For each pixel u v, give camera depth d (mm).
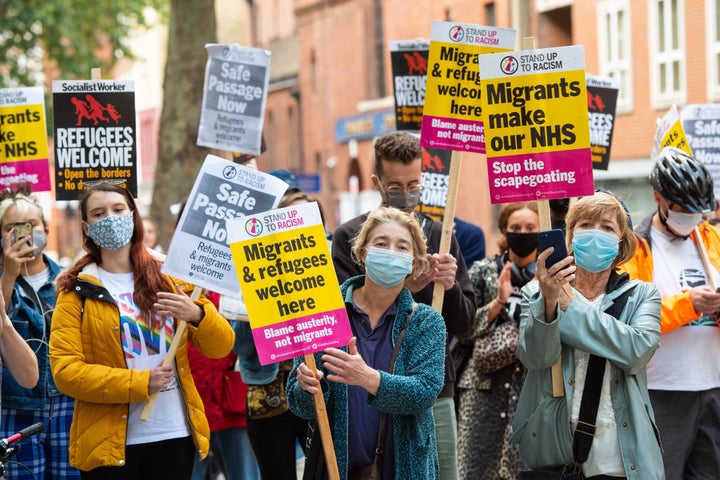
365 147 34656
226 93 7195
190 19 16406
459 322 5922
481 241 8570
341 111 35781
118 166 6848
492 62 5387
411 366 4734
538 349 4930
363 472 4723
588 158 5324
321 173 37375
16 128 7289
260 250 4820
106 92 6836
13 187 7191
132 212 5609
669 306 5738
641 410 4926
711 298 5684
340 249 5969
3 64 26000
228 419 7254
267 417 6445
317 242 4840
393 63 7566
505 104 5387
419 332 4801
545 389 5055
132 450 5438
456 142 6066
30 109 7293
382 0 33156
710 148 7488
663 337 5922
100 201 5500
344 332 4781
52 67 27219
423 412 4727
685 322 5746
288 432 6480
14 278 6000
